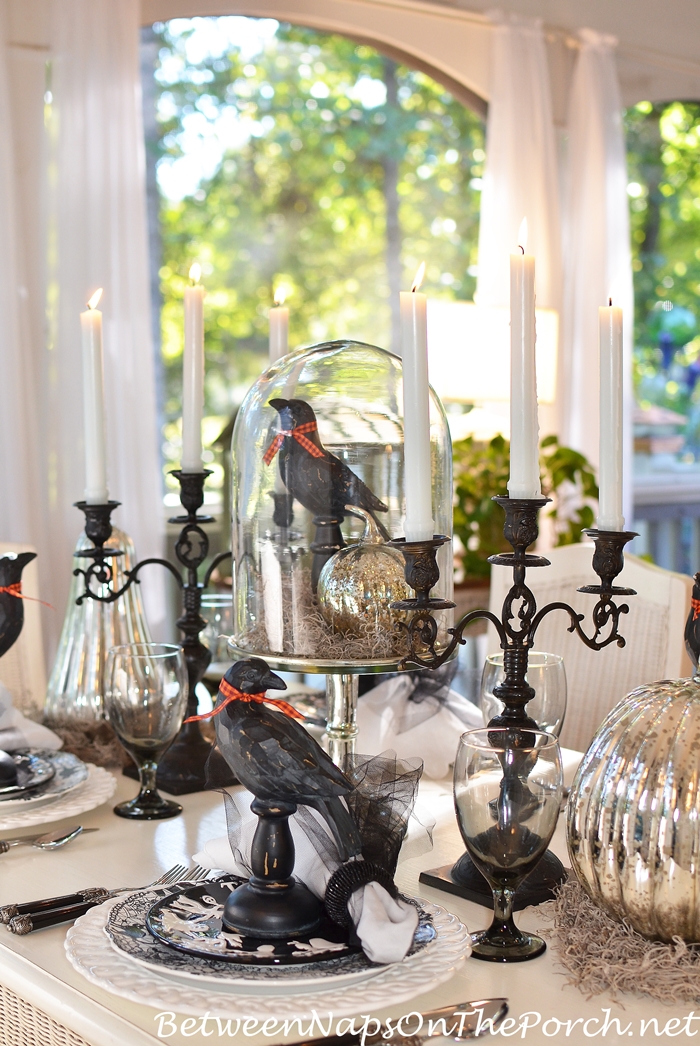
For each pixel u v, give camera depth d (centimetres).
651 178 459
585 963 73
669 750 74
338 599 95
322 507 99
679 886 71
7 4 253
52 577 261
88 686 129
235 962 67
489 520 278
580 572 167
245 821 81
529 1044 65
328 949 69
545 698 101
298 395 104
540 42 345
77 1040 71
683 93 400
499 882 75
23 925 79
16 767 109
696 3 385
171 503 356
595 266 359
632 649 158
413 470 80
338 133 451
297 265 450
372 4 322
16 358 252
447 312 256
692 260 468
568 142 362
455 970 68
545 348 287
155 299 414
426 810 109
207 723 121
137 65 270
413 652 82
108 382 268
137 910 75
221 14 297
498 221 340
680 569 459
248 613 103
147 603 274
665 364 461
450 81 351
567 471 288
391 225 459
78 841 100
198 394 121
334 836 73
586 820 76
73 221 261
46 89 262
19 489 251
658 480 455
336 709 100
